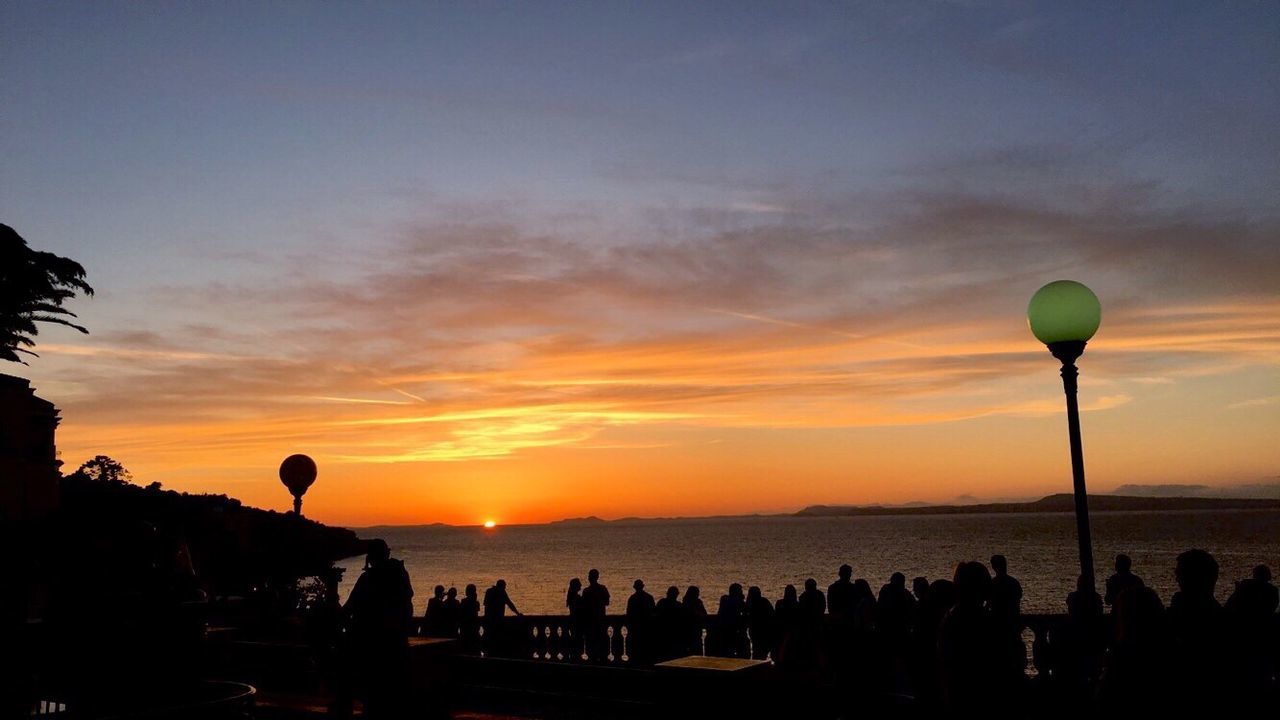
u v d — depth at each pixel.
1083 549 8.26
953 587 6.58
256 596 18.02
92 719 7.16
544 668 11.82
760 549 164.12
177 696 8.78
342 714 10.32
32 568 11.16
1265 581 8.52
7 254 34.16
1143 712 5.37
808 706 8.02
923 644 8.34
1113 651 5.60
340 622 12.64
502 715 11.29
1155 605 5.61
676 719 7.79
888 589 10.86
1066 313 8.44
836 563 111.50
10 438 45.03
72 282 36.91
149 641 9.02
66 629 8.90
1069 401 8.54
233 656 14.05
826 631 8.48
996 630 6.34
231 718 7.50
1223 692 5.44
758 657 14.43
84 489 58.59
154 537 9.86
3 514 39.59
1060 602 50.09
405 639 9.62
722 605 15.21
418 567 139.00
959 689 6.28
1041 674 11.65
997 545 144.88
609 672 11.45
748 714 7.59
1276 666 8.92
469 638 17.00
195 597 10.11
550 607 65.31
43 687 8.73
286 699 12.49
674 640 14.78
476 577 107.31
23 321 35.91
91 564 9.59
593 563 138.50
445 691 10.92
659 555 156.88
